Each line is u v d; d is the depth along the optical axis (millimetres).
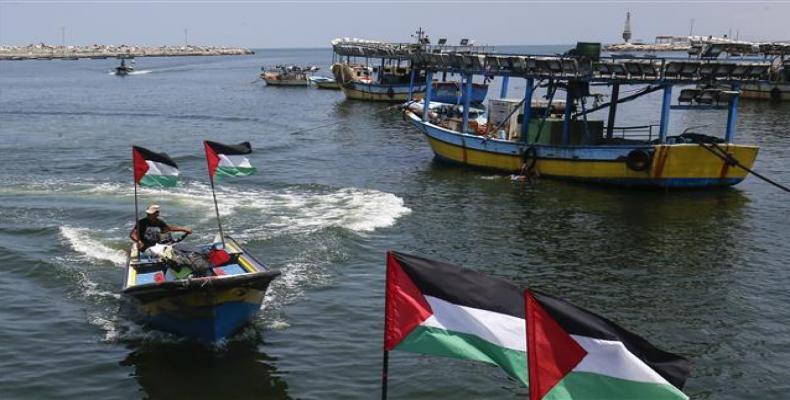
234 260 16875
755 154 29938
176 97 82812
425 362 14570
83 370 14133
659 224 25453
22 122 55219
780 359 15023
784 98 71500
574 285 19266
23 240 22047
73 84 110125
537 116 35344
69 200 27344
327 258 20781
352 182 31891
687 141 30938
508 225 25156
